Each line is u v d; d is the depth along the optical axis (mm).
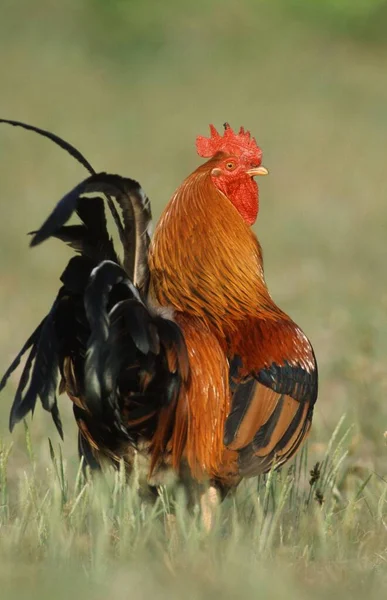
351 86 126812
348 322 47406
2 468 24469
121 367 21188
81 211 20750
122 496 22188
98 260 20828
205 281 23172
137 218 21672
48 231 17203
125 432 21328
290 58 135750
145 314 20922
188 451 22094
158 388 21594
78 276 20625
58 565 20234
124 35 135000
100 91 120938
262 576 19719
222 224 23484
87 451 23016
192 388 21906
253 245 23984
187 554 20859
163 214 23703
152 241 23531
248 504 24312
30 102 114562
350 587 19812
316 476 24391
